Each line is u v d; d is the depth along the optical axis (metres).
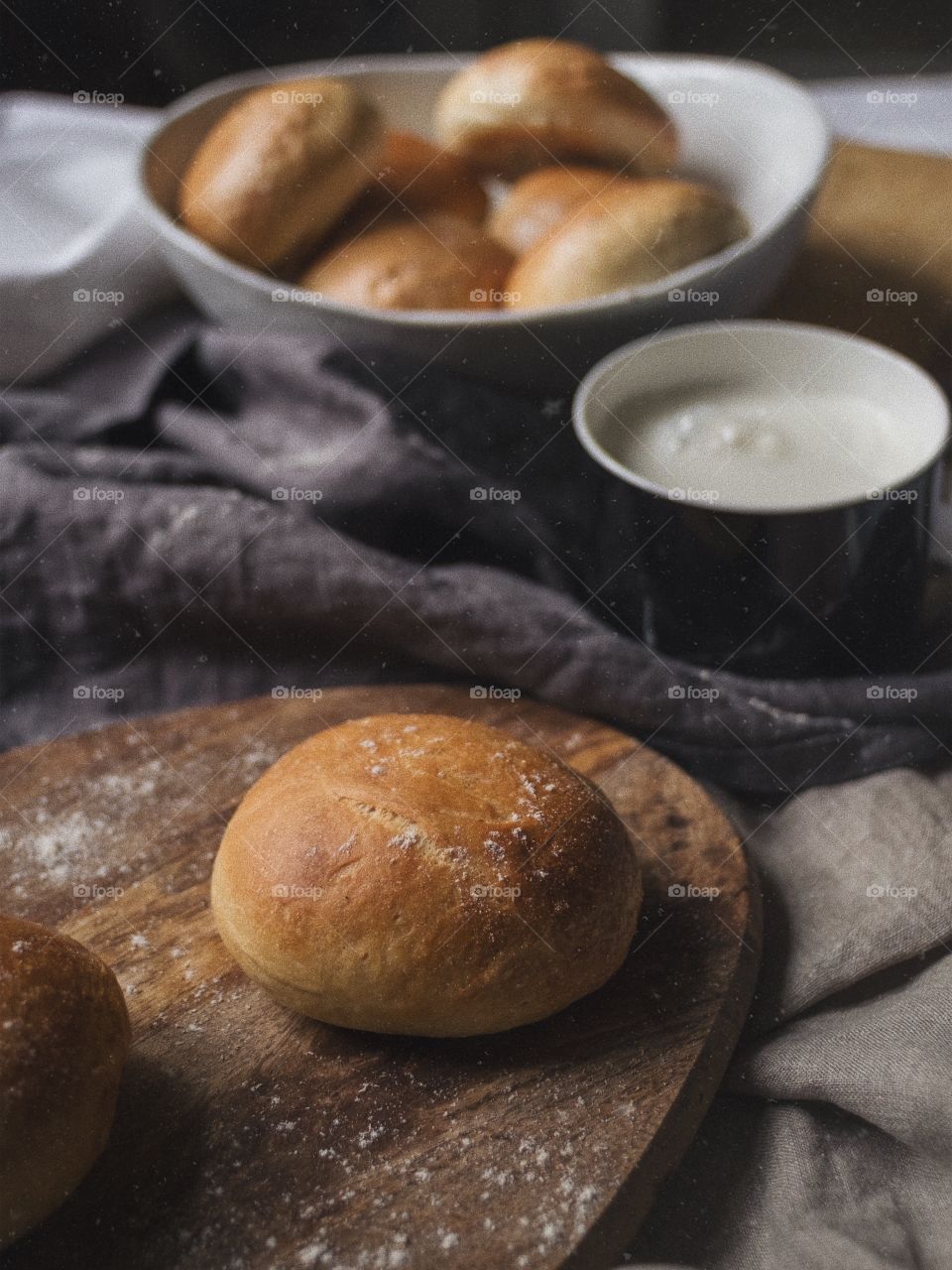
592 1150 0.43
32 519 0.57
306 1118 0.44
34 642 0.58
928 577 0.57
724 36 0.78
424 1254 0.41
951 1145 0.44
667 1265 0.42
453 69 0.68
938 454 0.52
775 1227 0.43
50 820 0.51
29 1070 0.42
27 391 0.65
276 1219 0.42
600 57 0.61
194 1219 0.42
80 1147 0.42
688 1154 0.45
